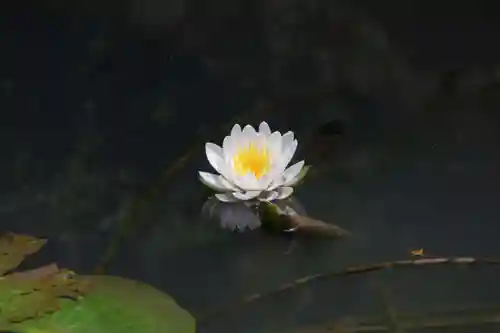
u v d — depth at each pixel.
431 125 3.21
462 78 3.32
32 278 2.92
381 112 3.24
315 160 3.14
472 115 3.23
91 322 2.87
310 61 3.38
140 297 2.90
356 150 3.16
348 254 2.98
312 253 2.99
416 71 3.35
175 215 3.04
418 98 3.27
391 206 3.05
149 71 3.34
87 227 3.02
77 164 3.13
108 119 3.22
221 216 3.04
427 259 2.97
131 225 3.03
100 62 3.35
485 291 2.94
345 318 2.91
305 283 2.95
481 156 3.14
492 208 3.04
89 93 3.27
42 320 2.87
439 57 3.38
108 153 3.15
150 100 3.26
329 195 3.07
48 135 3.18
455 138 3.18
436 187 3.08
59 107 3.24
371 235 3.01
